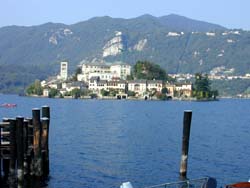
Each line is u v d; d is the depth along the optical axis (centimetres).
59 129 11731
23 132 4400
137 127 12694
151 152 7662
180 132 11288
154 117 16938
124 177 5528
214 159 7019
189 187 3481
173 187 3569
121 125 13300
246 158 7231
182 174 5053
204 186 3441
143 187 4991
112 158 6962
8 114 17250
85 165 6288
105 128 12269
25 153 4756
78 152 7550
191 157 7169
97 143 8850
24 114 17262
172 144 8800
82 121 14675
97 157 7044
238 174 5878
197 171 5984
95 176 5566
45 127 5056
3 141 4606
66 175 5550
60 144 8594
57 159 6769
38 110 4816
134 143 8912
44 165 5128
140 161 6700
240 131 12219
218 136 10750
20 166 4334
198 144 8994
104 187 5034
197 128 12794
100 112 19950
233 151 8044
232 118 17638
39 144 4844
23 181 4391
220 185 5231
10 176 4378
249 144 9225
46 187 4875
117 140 9425
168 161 6712
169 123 14188
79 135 10306
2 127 4484
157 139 9675
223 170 6116
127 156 7188
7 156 4531
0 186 4606
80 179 5375
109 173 5756
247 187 3466
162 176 5591
